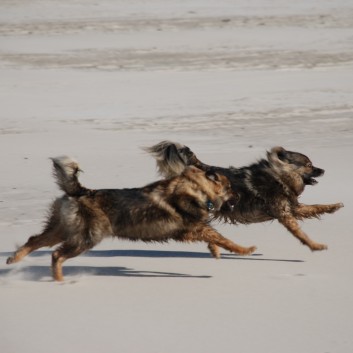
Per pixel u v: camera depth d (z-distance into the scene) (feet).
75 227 38.14
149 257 43.19
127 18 187.11
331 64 128.98
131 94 103.71
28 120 87.97
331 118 89.56
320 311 32.40
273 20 183.73
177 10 201.05
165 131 82.64
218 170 45.37
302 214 45.65
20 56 134.72
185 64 128.57
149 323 30.99
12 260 39.88
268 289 35.81
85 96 102.32
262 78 115.96
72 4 209.67
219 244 39.68
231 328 30.35
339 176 62.13
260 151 72.79
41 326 30.68
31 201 55.42
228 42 151.74
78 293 35.37
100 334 29.71
